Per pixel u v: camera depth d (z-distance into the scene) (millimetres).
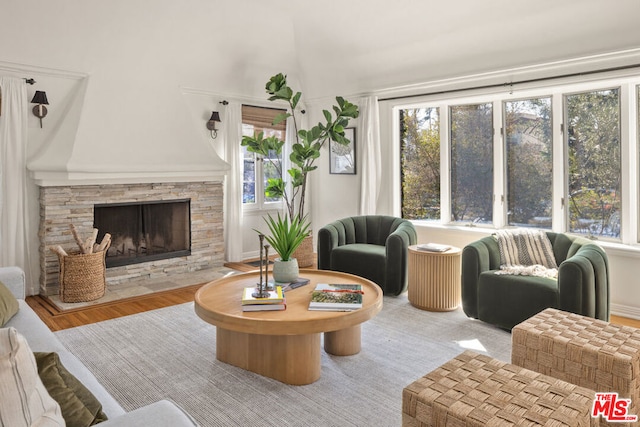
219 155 5844
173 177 5133
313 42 5633
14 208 4258
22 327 2338
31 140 4383
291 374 2607
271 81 5469
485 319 3549
